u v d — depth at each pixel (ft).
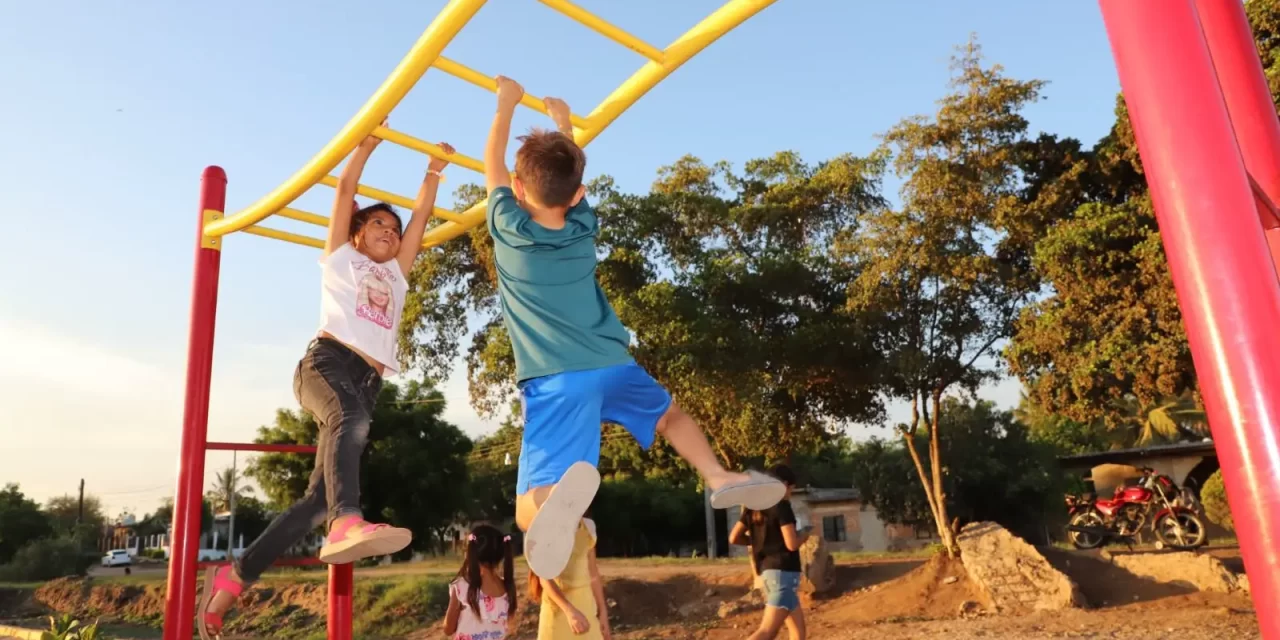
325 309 10.84
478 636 16.01
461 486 110.22
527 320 7.46
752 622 40.37
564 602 13.34
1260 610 5.19
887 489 99.91
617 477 117.80
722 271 49.73
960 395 51.19
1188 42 5.86
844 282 52.16
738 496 7.44
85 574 120.67
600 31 9.41
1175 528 43.93
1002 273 45.16
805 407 52.85
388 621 56.29
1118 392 38.93
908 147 45.34
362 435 9.80
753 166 57.88
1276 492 5.09
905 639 31.32
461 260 53.52
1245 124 10.09
